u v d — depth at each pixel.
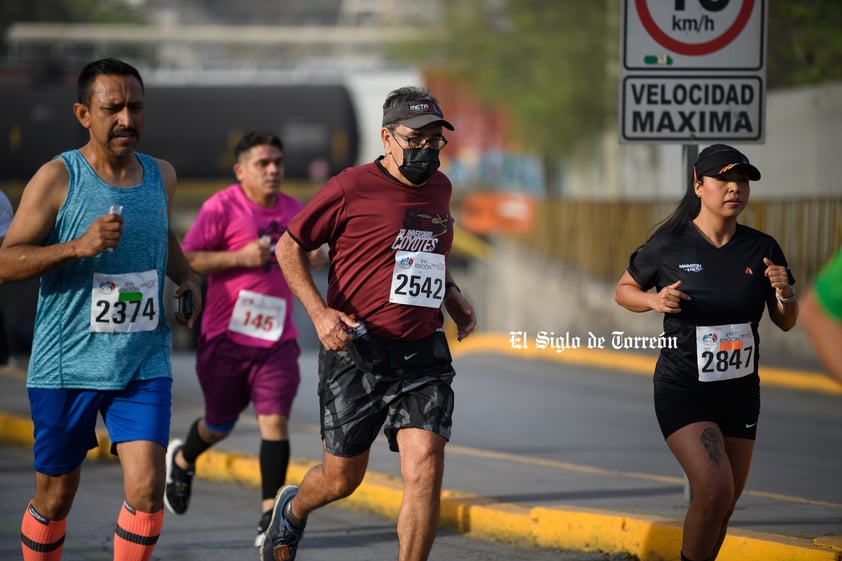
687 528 19.83
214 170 119.75
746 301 19.95
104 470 38.03
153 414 19.44
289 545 22.86
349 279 20.91
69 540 28.02
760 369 65.25
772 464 39.47
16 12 181.88
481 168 130.12
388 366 20.70
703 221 20.42
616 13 106.94
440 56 126.19
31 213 19.08
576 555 25.66
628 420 50.94
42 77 120.31
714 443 19.66
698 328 19.95
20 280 18.62
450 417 20.83
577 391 61.34
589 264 94.38
